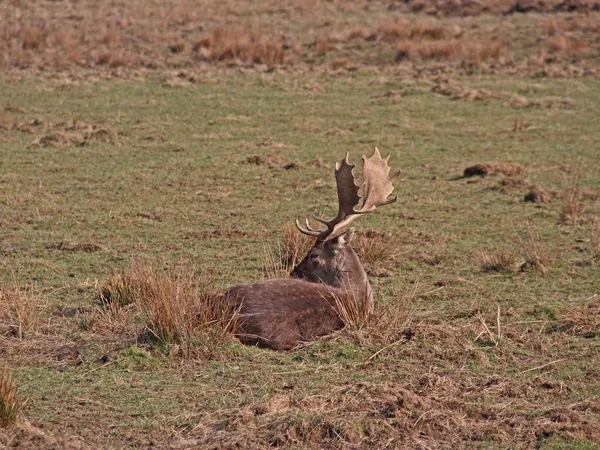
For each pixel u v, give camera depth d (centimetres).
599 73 7081
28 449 1582
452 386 1916
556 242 3300
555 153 4878
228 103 6075
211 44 7944
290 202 3853
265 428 1680
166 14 9919
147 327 2139
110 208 3703
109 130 5084
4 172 4281
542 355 2136
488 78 6950
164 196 3922
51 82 6619
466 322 2370
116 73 6969
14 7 10194
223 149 4884
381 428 1680
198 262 2966
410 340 2166
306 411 1744
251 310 2117
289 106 6028
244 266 2925
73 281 2719
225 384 1912
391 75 7056
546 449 1638
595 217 3634
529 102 6147
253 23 9456
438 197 3984
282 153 4819
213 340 2077
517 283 2778
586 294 2656
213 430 1697
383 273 2875
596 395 1897
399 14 10219
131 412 1769
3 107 5819
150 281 2477
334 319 2175
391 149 4950
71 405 1797
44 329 2242
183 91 6450
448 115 5838
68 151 4750
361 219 3606
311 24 9450
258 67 7312
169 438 1666
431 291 2672
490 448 1642
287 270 2831
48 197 3853
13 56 7419
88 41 8162
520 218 3653
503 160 4725
